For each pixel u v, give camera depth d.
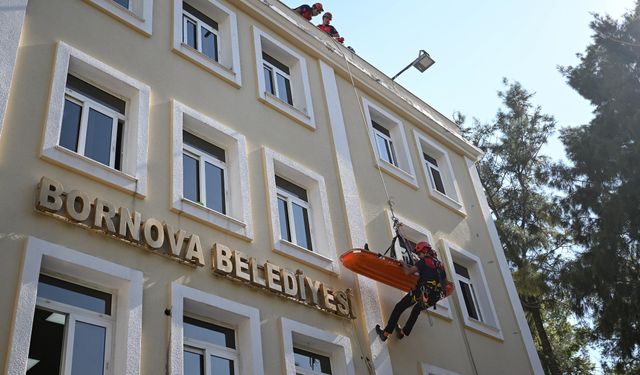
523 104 29.23
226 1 14.09
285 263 10.90
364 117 15.61
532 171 27.44
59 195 8.52
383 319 11.88
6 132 8.66
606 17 23.73
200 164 11.05
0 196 8.12
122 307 8.43
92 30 10.82
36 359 7.48
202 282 9.47
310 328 10.37
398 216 14.38
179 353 8.54
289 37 15.02
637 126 21.58
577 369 25.14
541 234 24.92
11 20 9.54
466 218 16.78
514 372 14.44
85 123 9.86
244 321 9.63
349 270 11.93
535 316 24.28
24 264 7.73
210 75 12.36
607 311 20.22
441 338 13.12
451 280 14.52
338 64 15.81
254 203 11.16
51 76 9.60
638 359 20.62
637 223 20.53
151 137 10.36
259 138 12.27
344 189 13.23
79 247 8.42
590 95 23.27
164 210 9.74
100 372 7.88
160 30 12.09
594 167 22.28
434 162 17.69
